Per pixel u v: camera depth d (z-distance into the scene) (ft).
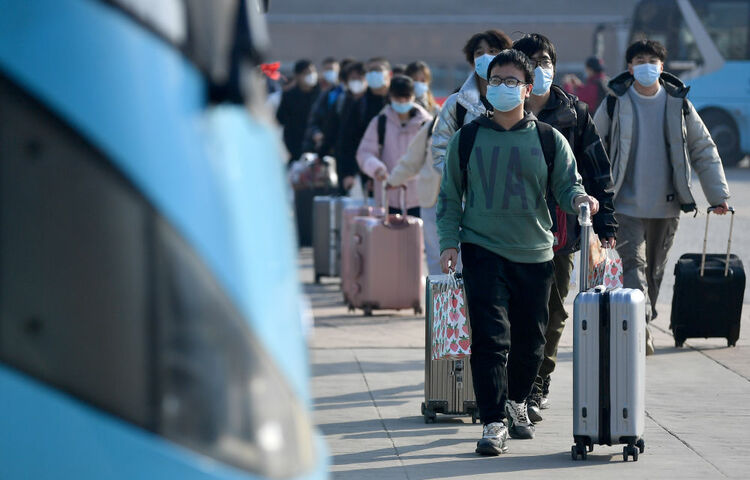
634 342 68.03
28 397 27.37
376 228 124.47
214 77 27.86
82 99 27.68
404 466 67.56
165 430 27.48
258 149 29.73
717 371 96.63
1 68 27.78
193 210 27.78
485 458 69.36
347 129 155.63
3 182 27.66
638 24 355.97
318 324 120.37
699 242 186.80
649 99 100.48
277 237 29.71
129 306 27.58
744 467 68.33
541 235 69.51
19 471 27.17
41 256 27.63
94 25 27.91
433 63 646.33
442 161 83.30
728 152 349.41
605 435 68.64
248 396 27.96
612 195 76.07
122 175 27.61
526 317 70.33
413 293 125.49
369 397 86.53
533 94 75.56
